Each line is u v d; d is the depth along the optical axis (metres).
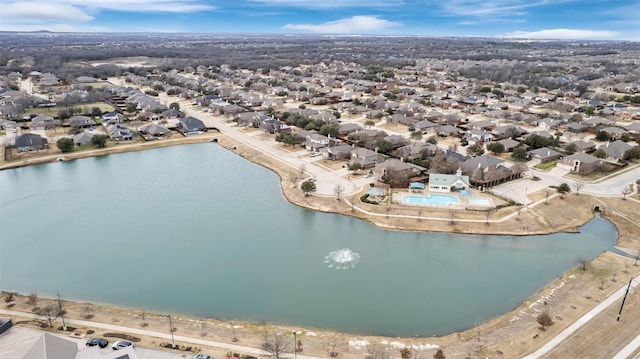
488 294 70.44
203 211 104.00
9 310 64.69
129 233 92.44
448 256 83.00
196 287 72.50
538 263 80.31
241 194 114.88
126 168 136.00
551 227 93.19
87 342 56.03
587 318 61.50
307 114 196.38
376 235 91.56
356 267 79.25
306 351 55.97
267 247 86.69
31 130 169.50
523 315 63.41
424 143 148.88
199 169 135.25
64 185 120.88
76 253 83.81
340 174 124.44
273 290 71.75
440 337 59.47
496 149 142.62
